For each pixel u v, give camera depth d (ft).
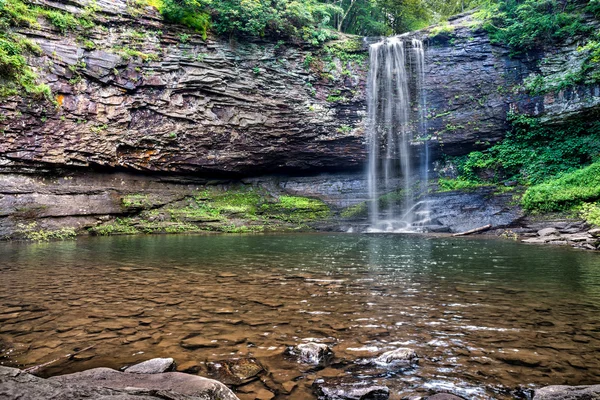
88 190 48.32
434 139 65.41
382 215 62.44
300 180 70.69
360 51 66.39
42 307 12.97
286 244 36.55
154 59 52.85
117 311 12.56
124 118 51.16
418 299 14.46
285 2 59.77
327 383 7.54
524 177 58.39
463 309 13.03
